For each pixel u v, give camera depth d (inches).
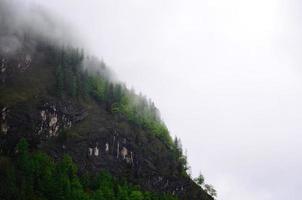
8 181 6530.5
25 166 7012.8
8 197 6363.2
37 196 6678.2
